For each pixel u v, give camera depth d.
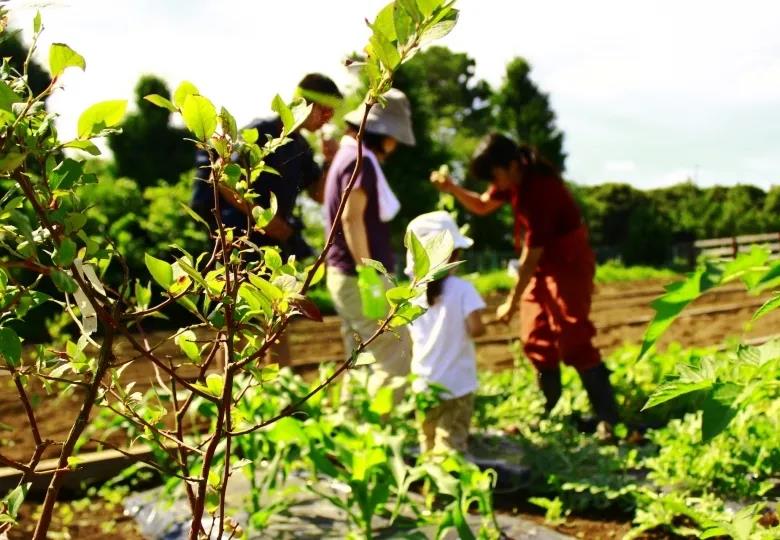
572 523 3.34
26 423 5.18
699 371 1.27
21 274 7.42
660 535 3.11
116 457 4.04
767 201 46.28
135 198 11.98
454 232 3.97
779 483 3.50
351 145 4.47
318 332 11.01
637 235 34.88
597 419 5.00
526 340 5.06
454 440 3.90
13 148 1.12
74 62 1.11
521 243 5.19
